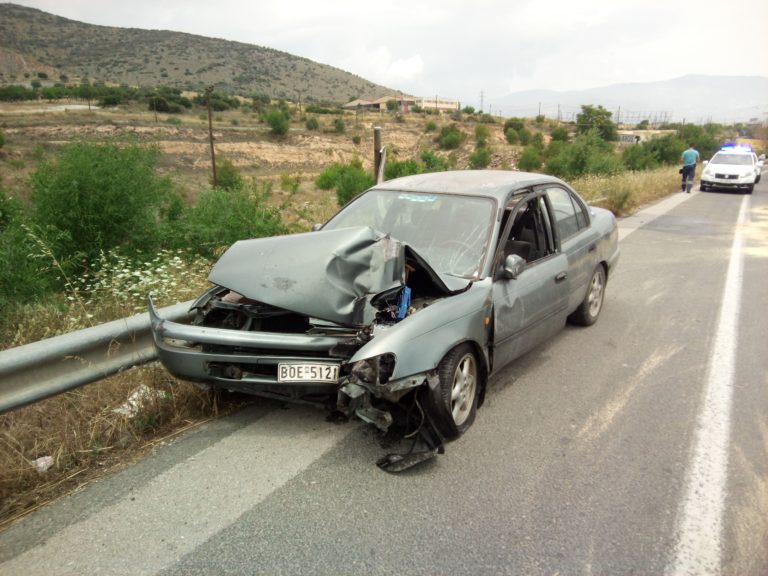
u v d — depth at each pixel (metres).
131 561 2.54
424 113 153.00
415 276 3.88
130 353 3.93
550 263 4.73
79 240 6.95
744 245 11.08
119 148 7.53
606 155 23.97
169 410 3.84
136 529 2.75
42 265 6.29
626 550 2.66
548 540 2.72
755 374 4.81
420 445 3.39
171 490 3.07
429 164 37.78
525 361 5.07
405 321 3.30
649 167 30.89
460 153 96.88
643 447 3.60
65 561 2.54
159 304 5.52
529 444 3.62
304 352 3.38
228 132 89.94
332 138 101.00
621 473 3.30
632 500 3.04
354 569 2.50
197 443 3.56
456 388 3.55
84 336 3.58
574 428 3.84
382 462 3.29
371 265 3.45
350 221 4.76
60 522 2.80
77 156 7.04
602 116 92.31
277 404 4.07
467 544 2.68
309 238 3.64
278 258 3.52
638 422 3.94
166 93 139.25
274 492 3.06
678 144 38.31
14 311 5.07
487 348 3.88
